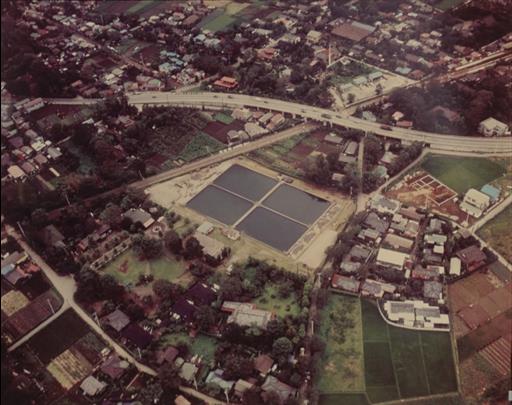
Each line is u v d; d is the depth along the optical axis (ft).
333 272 631.97
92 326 602.03
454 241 651.25
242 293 617.62
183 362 553.23
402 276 616.80
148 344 571.28
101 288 630.33
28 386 549.13
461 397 510.99
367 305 600.39
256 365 540.93
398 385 526.16
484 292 601.21
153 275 652.07
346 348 561.84
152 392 523.29
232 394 525.75
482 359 539.29
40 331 603.67
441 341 558.56
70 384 550.77
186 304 604.08
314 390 517.55
